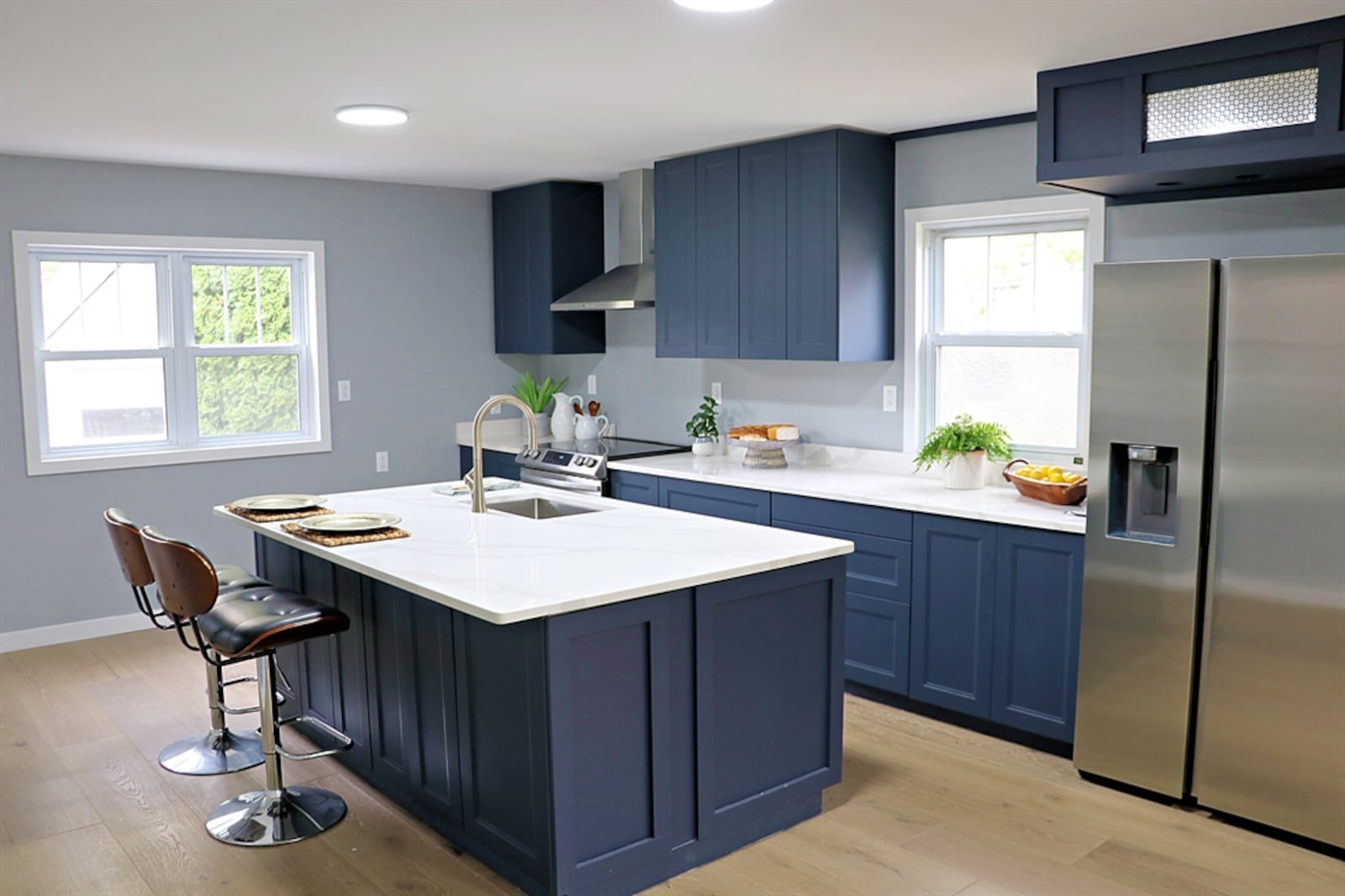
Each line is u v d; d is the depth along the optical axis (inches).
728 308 193.2
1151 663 126.3
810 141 175.5
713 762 112.9
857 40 117.2
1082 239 163.0
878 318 181.3
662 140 180.4
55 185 192.5
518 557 116.7
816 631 122.5
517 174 220.5
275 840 119.3
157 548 112.5
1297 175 123.0
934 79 136.5
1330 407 109.7
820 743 124.4
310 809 125.9
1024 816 124.9
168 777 137.8
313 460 227.0
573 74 131.8
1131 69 123.3
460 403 247.8
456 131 170.6
